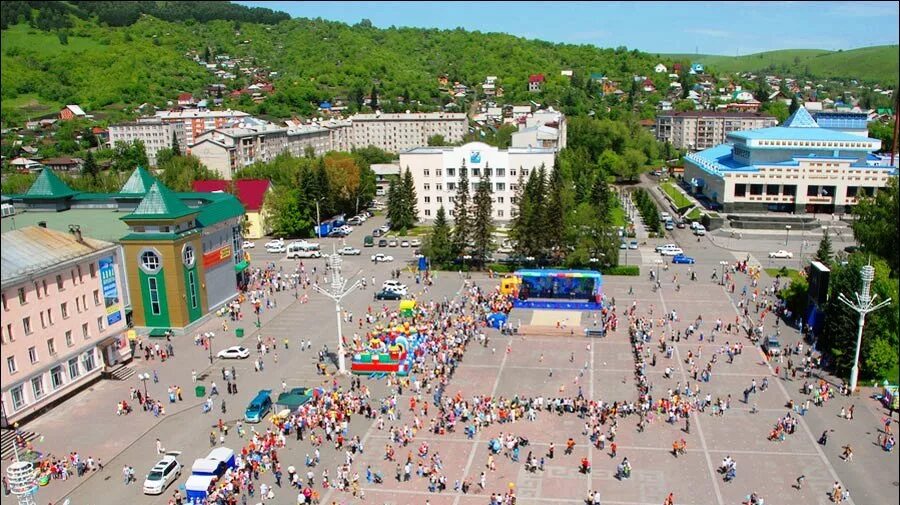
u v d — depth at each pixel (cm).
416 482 6719
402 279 14238
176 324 11006
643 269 14775
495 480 6731
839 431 7581
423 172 19875
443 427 7712
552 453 7162
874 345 8406
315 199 18438
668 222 19425
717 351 10044
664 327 11138
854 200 19225
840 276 9294
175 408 8400
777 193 19900
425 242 15075
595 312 11956
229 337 10906
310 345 10538
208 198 12838
